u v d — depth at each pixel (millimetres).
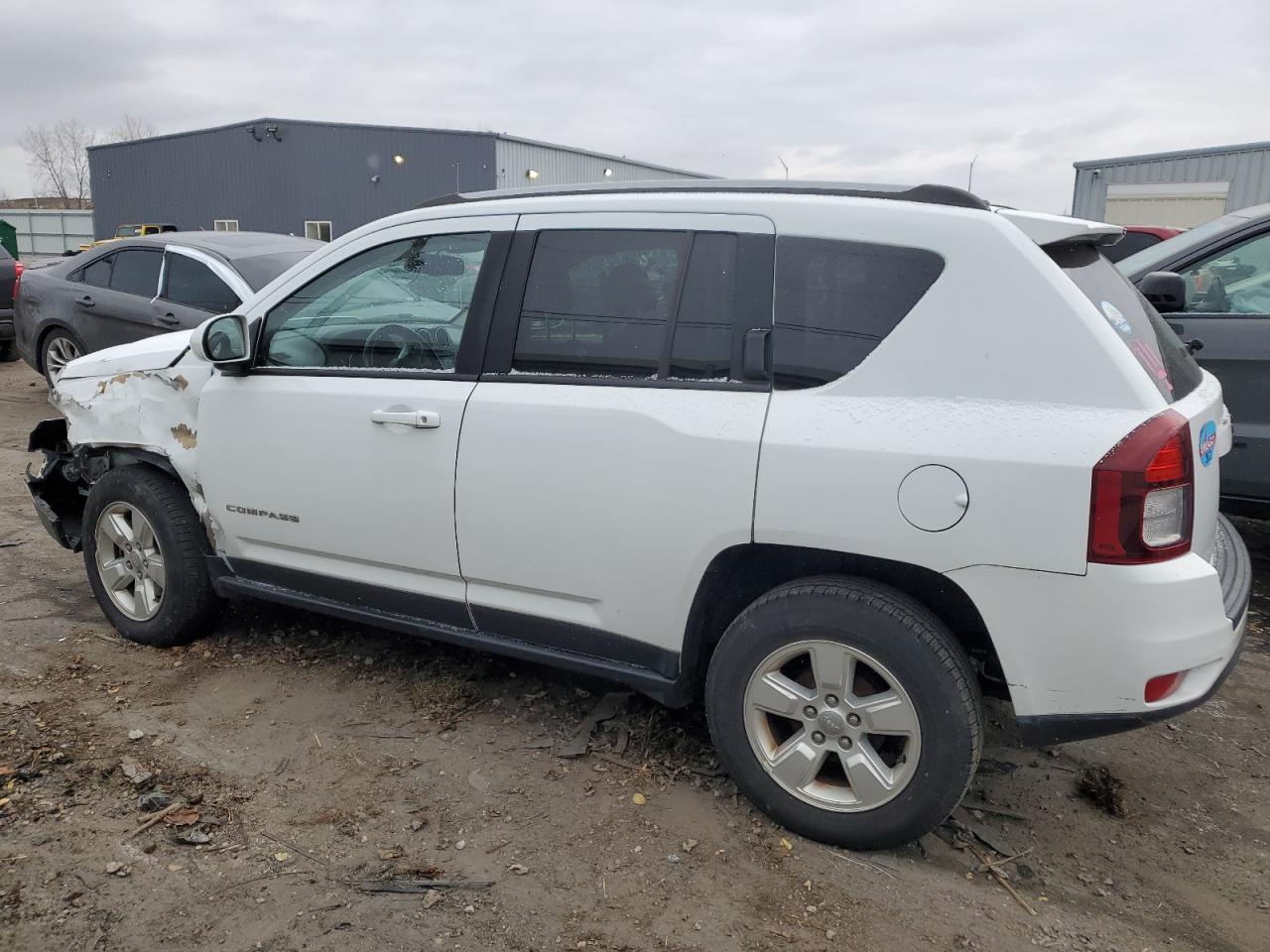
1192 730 3740
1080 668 2479
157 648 4180
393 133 30453
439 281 3404
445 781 3180
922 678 2596
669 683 3039
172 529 3984
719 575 2934
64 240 40656
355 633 4352
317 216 31906
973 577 2529
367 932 2471
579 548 3055
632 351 3004
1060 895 2721
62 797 3018
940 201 2750
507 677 3934
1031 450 2445
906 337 2641
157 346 4277
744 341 2824
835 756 2875
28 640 4219
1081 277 2713
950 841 2938
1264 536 6133
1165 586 2412
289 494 3646
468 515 3238
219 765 3254
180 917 2504
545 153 32062
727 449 2773
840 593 2693
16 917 2480
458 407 3236
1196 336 5027
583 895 2633
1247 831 3086
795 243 2812
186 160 34438
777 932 2510
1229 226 5164
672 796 3105
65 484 4719
